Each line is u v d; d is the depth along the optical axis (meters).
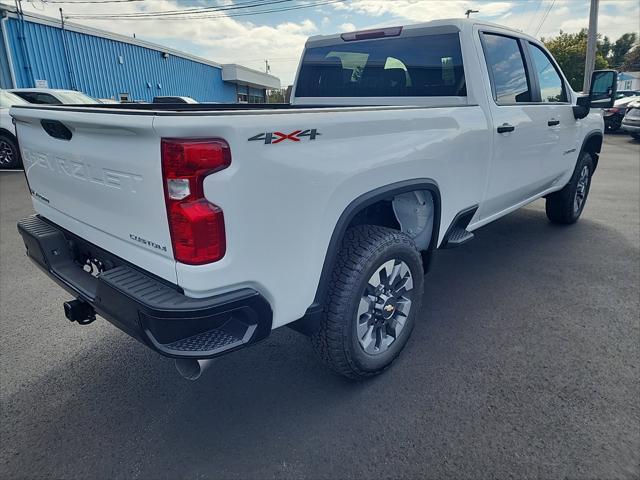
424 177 2.57
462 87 3.14
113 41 18.92
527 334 3.00
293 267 1.94
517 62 3.61
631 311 3.29
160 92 22.66
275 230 1.82
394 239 2.40
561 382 2.50
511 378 2.54
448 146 2.71
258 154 1.70
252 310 1.83
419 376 2.58
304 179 1.87
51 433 2.19
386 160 2.26
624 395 2.38
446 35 3.17
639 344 2.87
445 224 2.93
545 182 4.35
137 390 2.51
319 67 4.01
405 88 3.47
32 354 2.84
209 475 1.95
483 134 3.04
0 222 5.78
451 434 2.14
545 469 1.94
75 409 2.36
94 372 2.67
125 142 1.75
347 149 2.06
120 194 1.87
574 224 5.50
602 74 4.42
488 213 3.59
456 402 2.36
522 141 3.57
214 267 1.69
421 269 2.65
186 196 1.61
